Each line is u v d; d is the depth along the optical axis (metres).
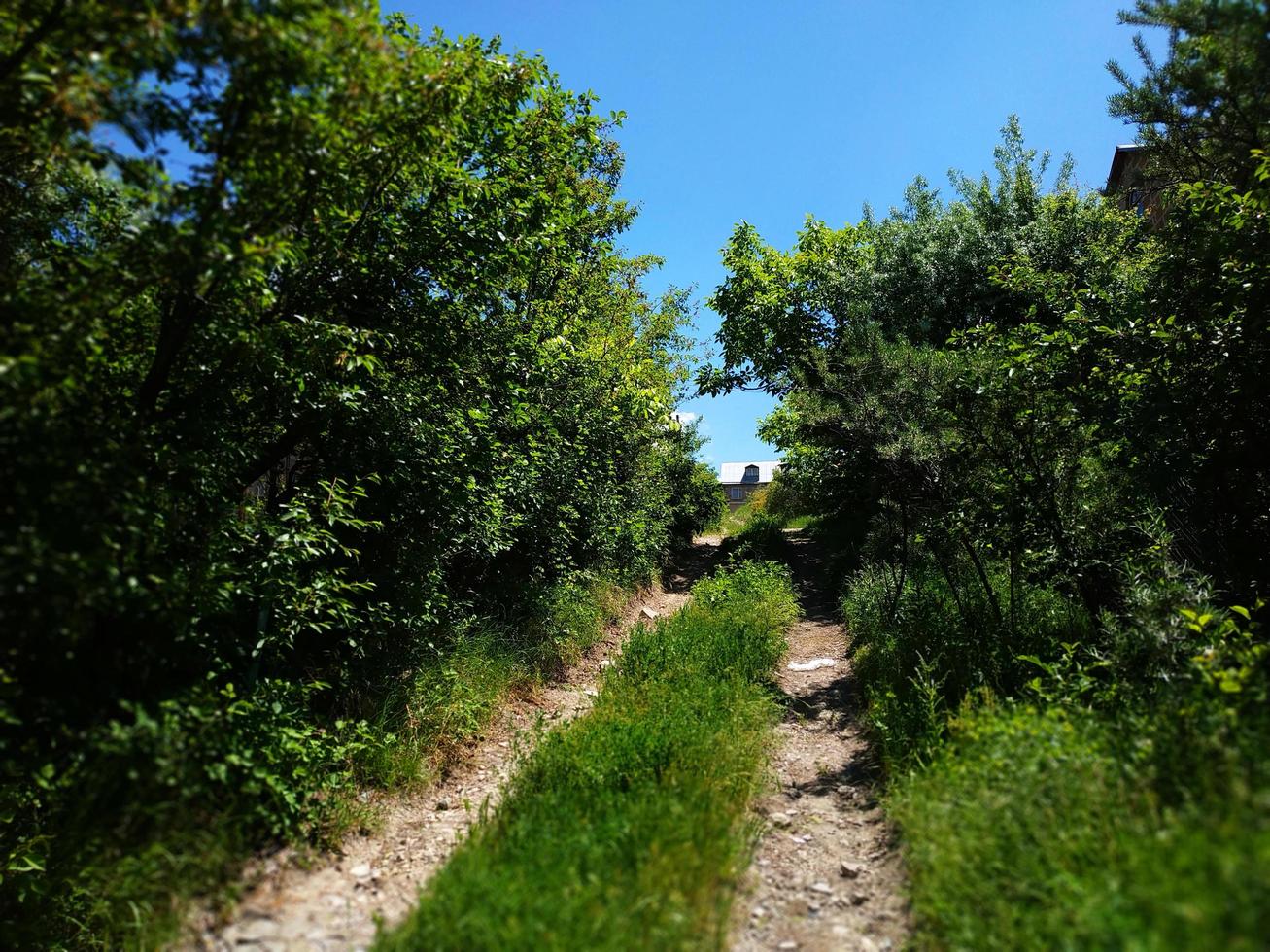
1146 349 5.38
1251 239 4.84
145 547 3.49
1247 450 4.98
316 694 5.53
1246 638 4.08
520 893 3.12
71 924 3.89
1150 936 2.16
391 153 4.65
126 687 3.56
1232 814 2.43
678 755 4.64
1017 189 13.54
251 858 3.86
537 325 8.19
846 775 5.29
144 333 4.20
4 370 2.57
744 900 3.63
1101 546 5.43
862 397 7.90
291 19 3.13
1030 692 4.98
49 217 4.31
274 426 5.51
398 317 5.85
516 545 9.34
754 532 20.80
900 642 7.08
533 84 5.83
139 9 2.82
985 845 3.21
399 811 4.77
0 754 3.39
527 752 5.66
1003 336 6.63
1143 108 5.66
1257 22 4.00
